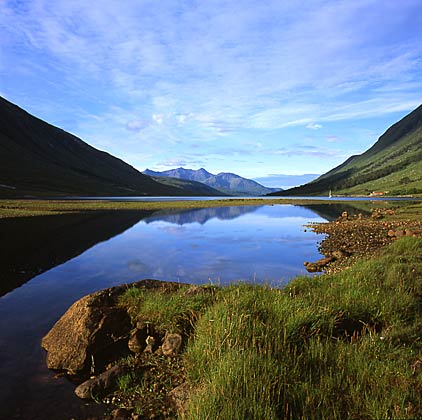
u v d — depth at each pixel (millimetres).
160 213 54875
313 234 29438
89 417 4777
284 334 5414
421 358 4816
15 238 24469
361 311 6746
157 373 5746
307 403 3908
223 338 5598
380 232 28438
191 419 3896
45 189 139500
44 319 9078
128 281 13578
